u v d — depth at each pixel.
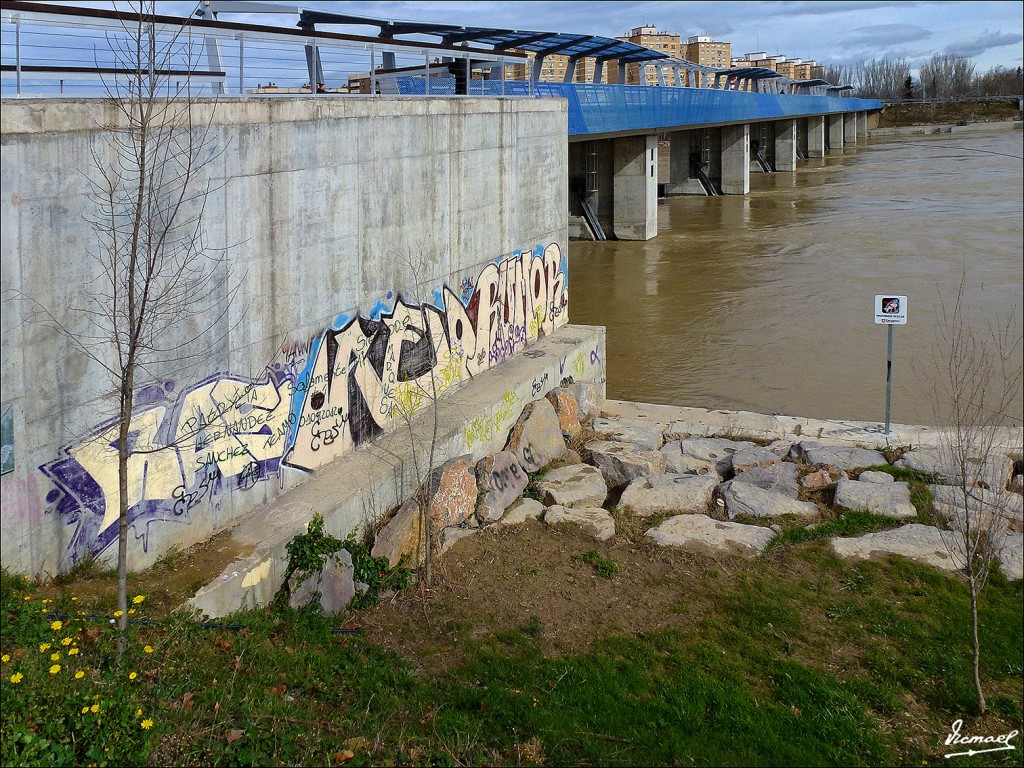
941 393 19.41
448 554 10.98
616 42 27.09
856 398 19.25
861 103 109.44
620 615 9.85
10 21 7.48
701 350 23.11
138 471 8.63
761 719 8.19
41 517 7.73
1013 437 15.66
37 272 7.46
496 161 15.45
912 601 10.29
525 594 10.19
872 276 31.48
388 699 8.00
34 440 7.60
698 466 14.27
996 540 11.38
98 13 8.20
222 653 8.01
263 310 10.10
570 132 28.31
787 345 23.38
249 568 8.98
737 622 9.80
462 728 7.71
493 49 16.17
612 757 7.56
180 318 8.94
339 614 9.52
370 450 12.04
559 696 8.33
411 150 12.73
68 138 7.61
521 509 12.23
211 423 9.46
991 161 77.44
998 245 36.75
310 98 10.55
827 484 13.55
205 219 9.14
